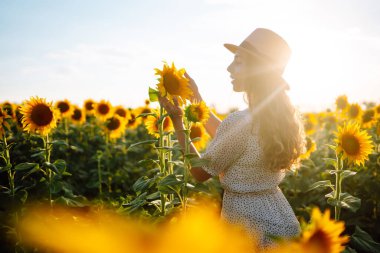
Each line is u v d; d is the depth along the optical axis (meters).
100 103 8.42
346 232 4.70
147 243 0.47
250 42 2.63
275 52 2.61
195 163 2.50
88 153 7.87
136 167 7.41
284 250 1.01
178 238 0.48
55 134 7.43
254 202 2.48
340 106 9.06
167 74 2.68
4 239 3.27
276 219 2.46
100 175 6.20
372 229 4.63
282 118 2.46
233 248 0.49
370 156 5.67
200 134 4.34
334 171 3.58
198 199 3.47
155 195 3.06
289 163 2.52
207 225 0.50
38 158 5.26
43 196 3.75
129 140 9.04
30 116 3.92
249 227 2.41
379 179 5.39
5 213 3.42
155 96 2.81
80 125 9.46
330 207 4.89
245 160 2.49
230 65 2.75
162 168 3.17
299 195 5.46
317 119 10.67
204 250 0.48
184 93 2.73
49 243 0.50
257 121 2.45
